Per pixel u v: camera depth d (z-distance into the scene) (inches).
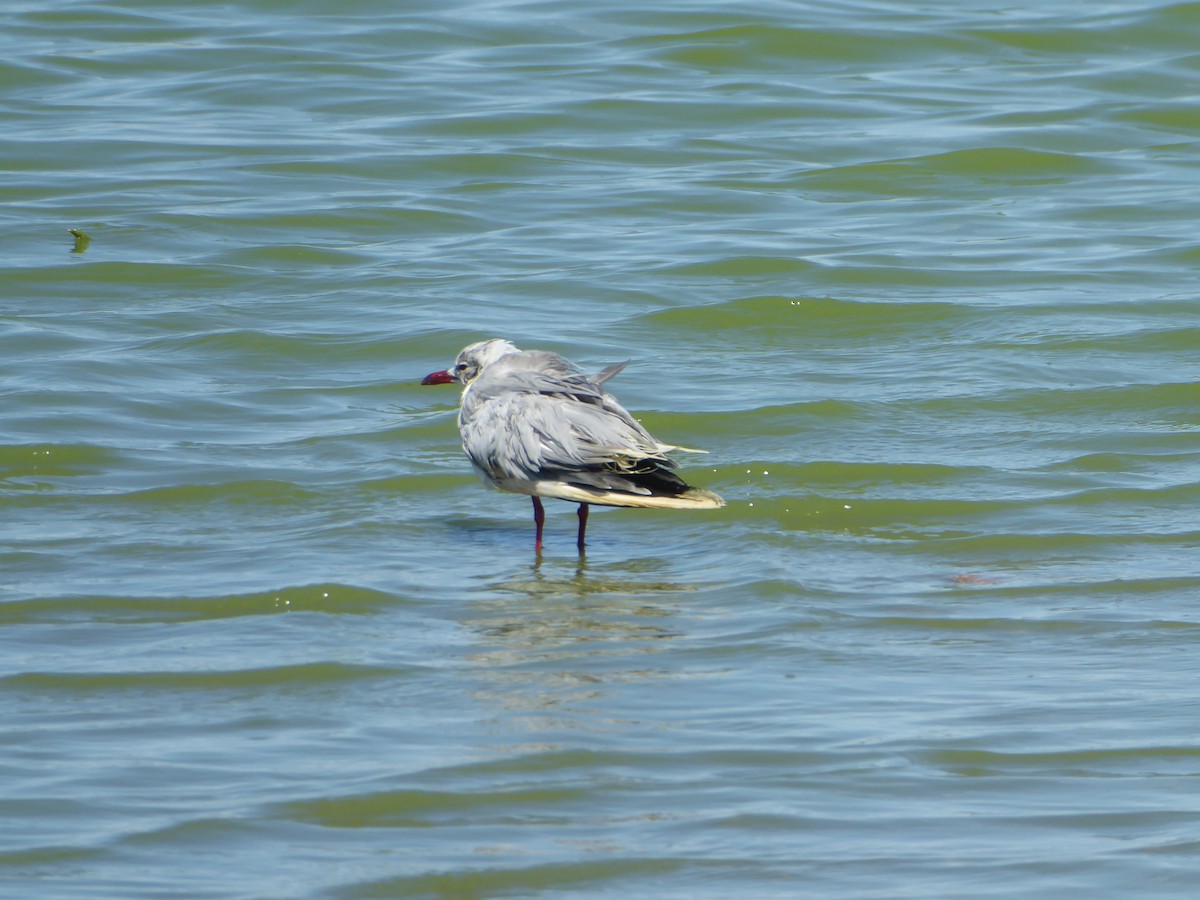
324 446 645.9
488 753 382.9
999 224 951.6
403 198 986.1
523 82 1183.6
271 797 361.1
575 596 497.4
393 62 1220.5
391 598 494.0
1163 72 1210.6
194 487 595.5
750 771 372.8
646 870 331.6
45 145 1056.8
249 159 1042.7
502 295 834.8
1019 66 1235.9
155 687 425.4
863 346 767.7
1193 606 481.4
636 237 928.9
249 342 762.2
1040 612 477.4
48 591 494.6
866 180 1027.9
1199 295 820.6
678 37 1268.5
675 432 658.8
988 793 361.7
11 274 848.9
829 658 442.6
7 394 688.4
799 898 320.2
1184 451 633.0
